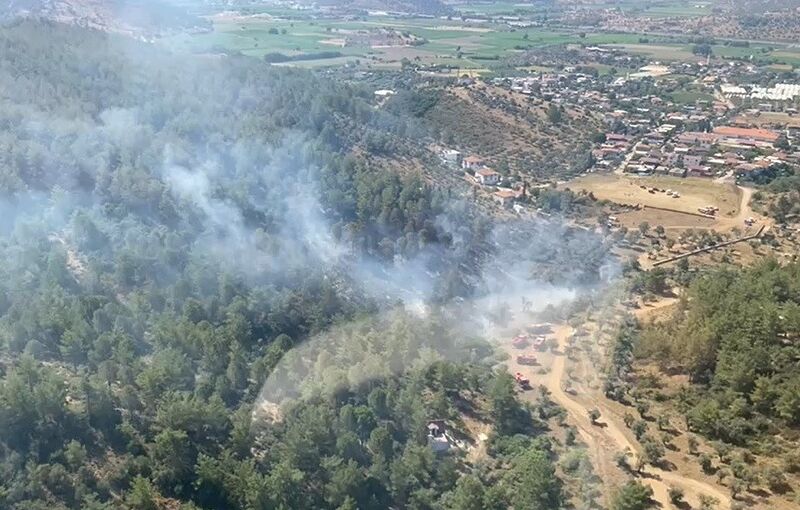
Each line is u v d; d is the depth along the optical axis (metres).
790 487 107.12
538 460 109.50
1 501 98.25
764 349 131.00
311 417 114.81
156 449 108.62
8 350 123.31
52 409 108.44
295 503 105.44
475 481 106.44
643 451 117.06
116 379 118.12
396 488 109.44
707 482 110.44
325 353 131.38
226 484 105.81
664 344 141.75
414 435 118.94
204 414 112.06
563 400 133.88
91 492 102.69
